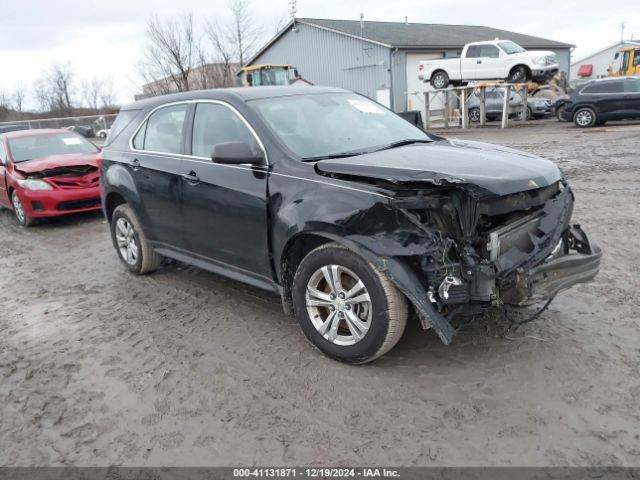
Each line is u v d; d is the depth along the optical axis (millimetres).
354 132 4359
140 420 3197
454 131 21844
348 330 3680
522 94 22781
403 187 3201
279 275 3879
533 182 3279
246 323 4387
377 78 30844
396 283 3143
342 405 3184
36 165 8453
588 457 2648
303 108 4406
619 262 5195
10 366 3965
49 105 47156
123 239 5816
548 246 3590
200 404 3309
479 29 42656
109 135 5805
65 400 3471
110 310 4898
